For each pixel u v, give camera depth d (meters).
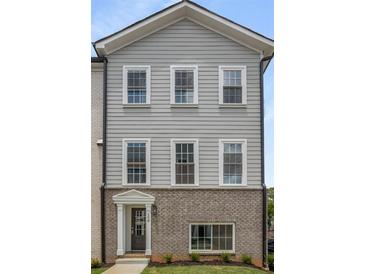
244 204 11.76
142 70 12.17
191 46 12.21
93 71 12.65
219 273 9.81
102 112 12.48
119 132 12.02
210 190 11.79
